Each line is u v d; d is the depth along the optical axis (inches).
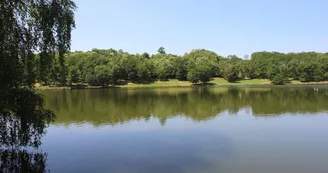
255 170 745.0
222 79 5625.0
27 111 746.2
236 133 1141.7
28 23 708.0
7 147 839.7
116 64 4835.1
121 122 1403.8
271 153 883.4
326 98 2458.2
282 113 1641.2
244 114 1620.3
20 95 732.0
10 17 637.9
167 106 2031.3
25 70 739.4
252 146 957.2
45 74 796.0
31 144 802.2
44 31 711.1
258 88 4156.0
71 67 4306.1
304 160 816.3
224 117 1521.9
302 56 6156.5
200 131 1182.9
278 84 5118.1
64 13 737.0
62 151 911.7
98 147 954.7
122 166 776.9
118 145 981.8
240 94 3065.9
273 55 6688.0
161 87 4658.0
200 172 732.0
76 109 1899.6
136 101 2391.7
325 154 867.4
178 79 5467.5
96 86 4581.7
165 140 1043.3
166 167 768.3
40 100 783.7
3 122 737.6
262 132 1155.9
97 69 4407.0
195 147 951.6
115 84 4881.9
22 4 674.2
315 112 1663.4
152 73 5270.7
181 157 852.6
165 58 6476.4
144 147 954.7
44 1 708.0
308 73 5226.4
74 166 774.5
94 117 1566.2
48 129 1241.4
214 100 2428.6
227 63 5787.4
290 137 1069.1
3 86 660.1
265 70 5447.8
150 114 1660.9
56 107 2011.6
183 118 1504.7
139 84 4987.7
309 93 3038.9
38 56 757.9
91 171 737.0
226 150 916.0
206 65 5300.2
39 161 809.5
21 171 727.1
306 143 986.1
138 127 1275.8
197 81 5231.3
